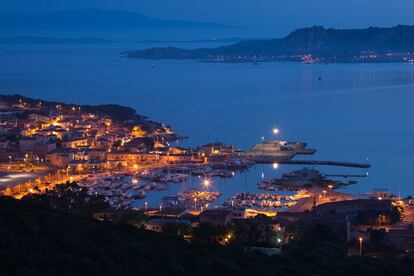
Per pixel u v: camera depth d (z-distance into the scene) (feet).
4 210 558.97
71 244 494.59
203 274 504.02
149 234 598.34
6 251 451.12
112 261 478.59
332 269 595.06
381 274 608.60
